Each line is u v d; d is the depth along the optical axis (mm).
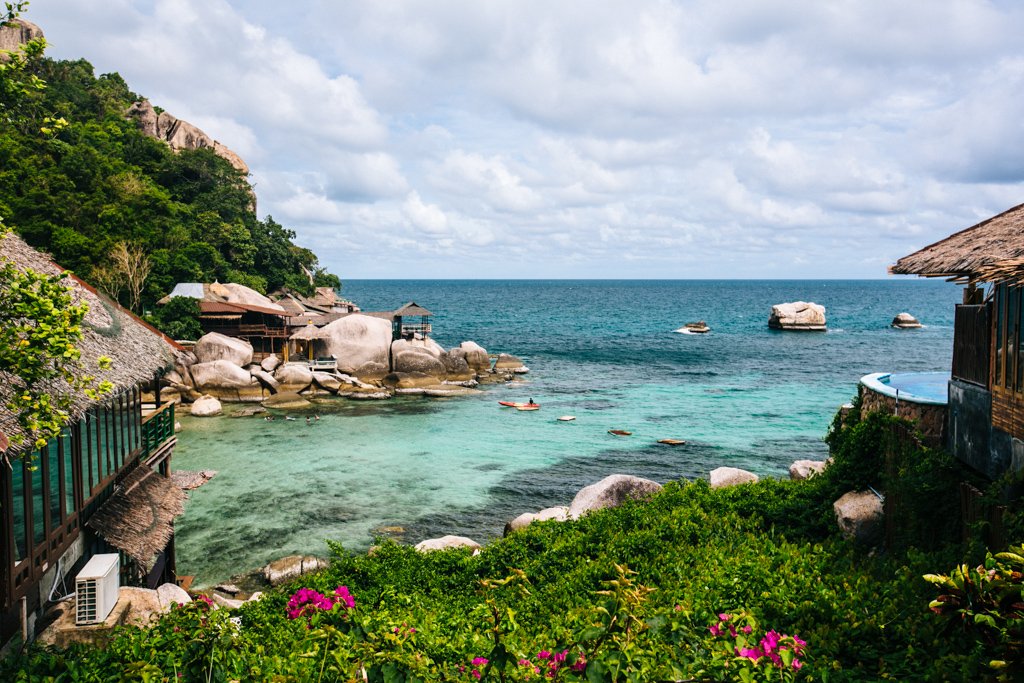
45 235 58469
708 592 11117
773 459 36219
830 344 92938
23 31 91688
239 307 59594
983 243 11305
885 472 13898
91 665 8070
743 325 125375
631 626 4754
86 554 13500
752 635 7328
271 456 36344
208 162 92812
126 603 12242
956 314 12664
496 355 79688
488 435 41312
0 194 57719
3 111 8148
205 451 37219
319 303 95250
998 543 9180
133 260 60438
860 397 16469
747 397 53750
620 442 39594
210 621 7184
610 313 163375
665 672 5305
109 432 14609
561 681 4660
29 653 9250
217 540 24953
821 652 8234
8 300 7555
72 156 70125
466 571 14695
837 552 13211
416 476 33031
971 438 11719
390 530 26234
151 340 16328
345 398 52500
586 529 16953
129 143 90312
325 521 27062
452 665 7000
